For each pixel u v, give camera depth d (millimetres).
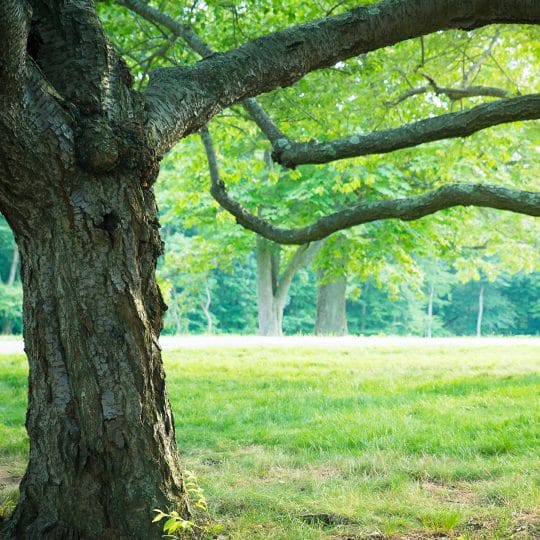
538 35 10086
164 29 9930
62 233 3629
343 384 10812
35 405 3787
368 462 5922
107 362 3660
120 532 3672
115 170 3709
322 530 4344
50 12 3727
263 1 9586
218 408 8859
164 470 3822
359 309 54219
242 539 4086
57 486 3713
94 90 3676
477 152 11953
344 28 4629
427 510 4602
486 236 27562
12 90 3191
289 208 25969
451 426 7281
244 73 4406
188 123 4227
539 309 56156
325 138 11047
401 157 13484
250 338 23828
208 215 25531
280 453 6445
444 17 4703
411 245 24891
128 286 3713
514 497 4883
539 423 7246
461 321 59469
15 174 3443
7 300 42688
